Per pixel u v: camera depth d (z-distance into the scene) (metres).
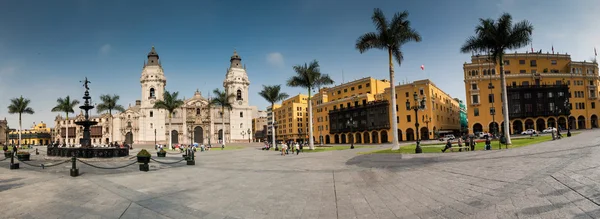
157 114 108.50
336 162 21.27
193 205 10.06
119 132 112.25
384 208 9.03
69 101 73.56
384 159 20.50
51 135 137.75
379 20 31.11
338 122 85.12
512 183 9.98
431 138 65.81
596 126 68.19
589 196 7.76
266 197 11.05
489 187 9.97
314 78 43.06
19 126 73.25
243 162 25.69
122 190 12.51
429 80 67.25
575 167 10.80
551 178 9.77
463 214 7.87
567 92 67.00
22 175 17.30
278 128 124.88
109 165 23.36
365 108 77.00
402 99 70.81
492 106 64.56
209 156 36.25
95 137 115.69
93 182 14.51
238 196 11.31
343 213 8.78
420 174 13.59
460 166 14.43
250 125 118.12
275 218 8.55
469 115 68.81
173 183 14.36
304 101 117.69
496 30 28.91
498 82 67.88
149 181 14.98
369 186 12.09
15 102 72.50
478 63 69.62
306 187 12.61
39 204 10.14
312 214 8.81
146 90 109.69
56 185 13.62
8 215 8.95
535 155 15.53
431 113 66.31
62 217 8.75
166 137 107.81
